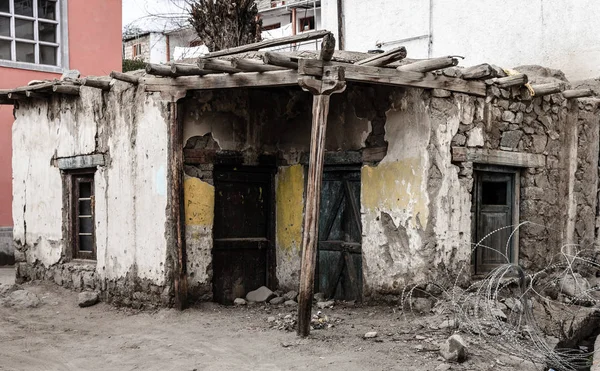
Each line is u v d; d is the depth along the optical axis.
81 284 9.57
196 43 23.16
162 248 8.32
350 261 8.86
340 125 8.79
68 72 10.70
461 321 6.97
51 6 15.08
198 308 8.41
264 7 27.61
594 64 11.21
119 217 8.88
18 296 9.11
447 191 8.11
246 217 9.24
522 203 9.14
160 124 8.34
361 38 15.13
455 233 8.20
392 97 8.23
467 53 13.13
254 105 9.09
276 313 8.31
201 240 8.56
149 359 6.53
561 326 6.91
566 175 9.67
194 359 6.45
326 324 7.42
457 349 6.05
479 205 8.76
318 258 9.23
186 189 8.46
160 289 8.34
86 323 8.18
